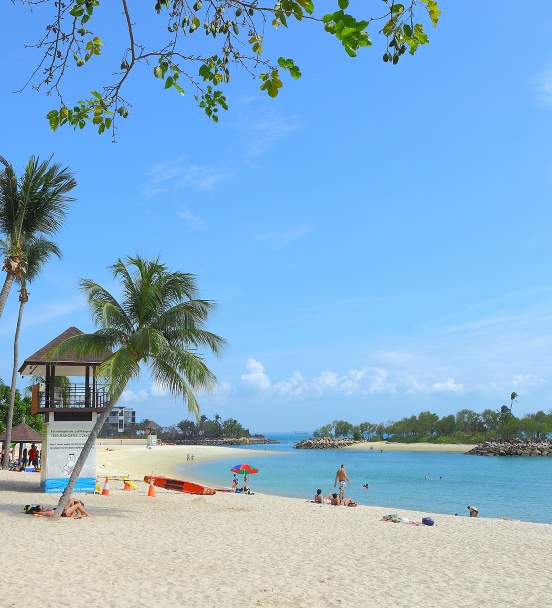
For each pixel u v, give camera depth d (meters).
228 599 10.53
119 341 22.28
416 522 24.11
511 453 131.62
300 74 5.92
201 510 24.47
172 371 21.89
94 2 5.90
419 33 5.51
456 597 11.16
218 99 6.87
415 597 11.07
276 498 33.06
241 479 61.38
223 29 6.27
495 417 183.75
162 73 6.52
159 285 22.42
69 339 21.81
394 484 58.69
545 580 12.81
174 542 16.20
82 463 21.03
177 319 22.08
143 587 11.15
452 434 188.12
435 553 15.97
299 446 190.00
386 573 13.19
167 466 81.38
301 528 20.19
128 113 6.81
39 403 27.67
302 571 13.10
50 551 14.18
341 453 145.88
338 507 28.97
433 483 60.16
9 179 24.97
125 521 20.06
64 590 10.70
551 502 44.03
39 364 27.39
